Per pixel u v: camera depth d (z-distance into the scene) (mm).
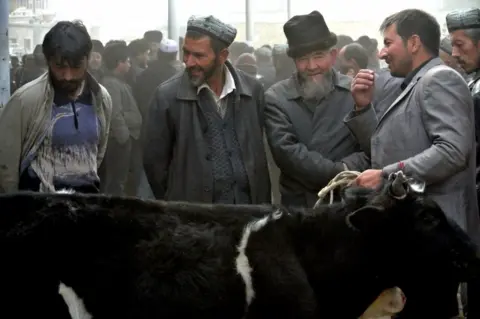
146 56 10875
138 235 3770
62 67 4457
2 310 3703
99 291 3707
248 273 3762
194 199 4934
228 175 4934
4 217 3758
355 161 5047
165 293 3697
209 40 4867
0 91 6031
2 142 4508
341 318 4043
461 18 5504
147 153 5059
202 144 4934
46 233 3730
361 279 3994
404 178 3967
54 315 3717
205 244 3777
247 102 5051
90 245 3736
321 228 3977
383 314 4199
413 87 4680
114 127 8828
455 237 3961
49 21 15852
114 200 3877
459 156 4441
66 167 4590
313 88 5105
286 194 5211
